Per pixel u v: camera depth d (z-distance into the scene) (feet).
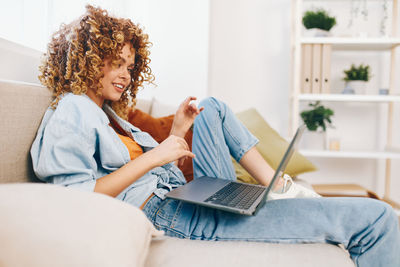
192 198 2.68
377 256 2.45
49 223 1.54
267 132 6.16
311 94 6.95
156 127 5.07
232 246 2.44
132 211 1.93
